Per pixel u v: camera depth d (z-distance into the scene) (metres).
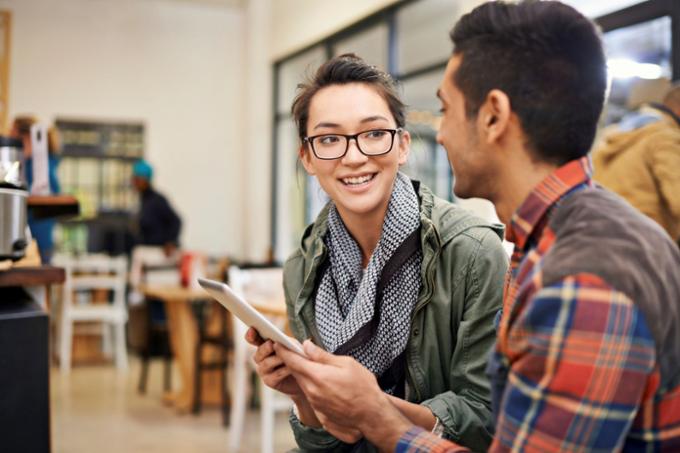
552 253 0.83
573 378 0.77
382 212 1.37
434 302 1.31
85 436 4.28
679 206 2.56
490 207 4.16
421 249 1.34
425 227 1.31
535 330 0.80
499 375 0.89
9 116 7.83
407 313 1.32
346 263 1.40
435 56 5.65
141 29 8.33
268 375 1.25
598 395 0.77
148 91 8.38
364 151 1.31
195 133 8.59
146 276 5.14
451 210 1.38
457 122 0.94
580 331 0.76
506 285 1.02
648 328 0.77
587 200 0.87
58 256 6.27
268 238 8.51
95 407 5.00
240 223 8.77
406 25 6.05
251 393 4.97
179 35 8.49
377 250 1.35
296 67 8.08
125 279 7.00
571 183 0.89
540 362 0.79
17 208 1.71
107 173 8.19
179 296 4.57
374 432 1.08
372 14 6.36
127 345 7.33
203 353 5.07
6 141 2.57
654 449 0.83
